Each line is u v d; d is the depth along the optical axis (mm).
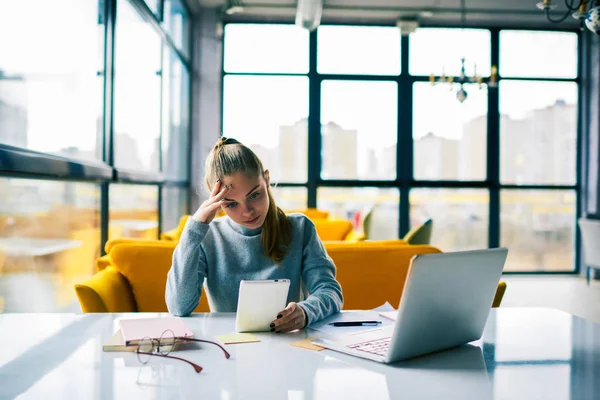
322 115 6281
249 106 6250
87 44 2678
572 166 6441
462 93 4988
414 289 869
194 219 1338
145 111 3838
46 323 1193
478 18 6141
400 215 6320
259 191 1342
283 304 1139
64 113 2373
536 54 6355
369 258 2021
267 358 945
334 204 6371
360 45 6277
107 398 750
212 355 958
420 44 6301
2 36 1839
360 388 802
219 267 1478
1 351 977
